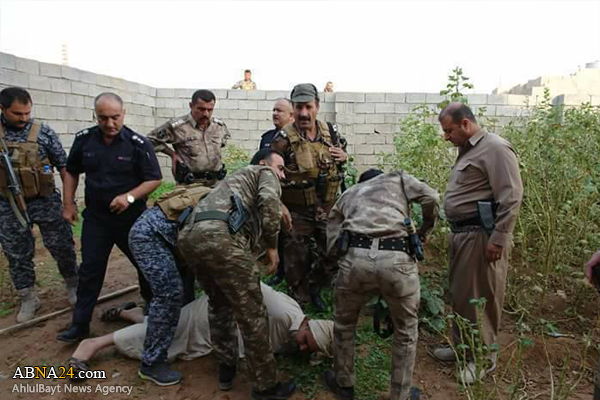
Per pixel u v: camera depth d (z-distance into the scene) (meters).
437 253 4.98
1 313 3.77
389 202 2.57
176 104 10.50
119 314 3.60
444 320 3.42
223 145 4.34
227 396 2.74
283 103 4.40
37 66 7.29
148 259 2.82
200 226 2.51
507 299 3.89
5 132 3.53
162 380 2.81
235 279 2.51
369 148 10.41
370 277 2.43
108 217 3.28
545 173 4.29
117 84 9.15
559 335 3.36
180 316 3.14
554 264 4.10
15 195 3.47
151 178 3.33
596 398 2.16
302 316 3.12
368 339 3.37
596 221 4.40
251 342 2.57
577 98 8.88
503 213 2.68
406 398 2.53
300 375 2.92
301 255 3.65
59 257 3.77
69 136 8.00
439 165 5.01
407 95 10.30
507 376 2.99
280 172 2.92
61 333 3.41
